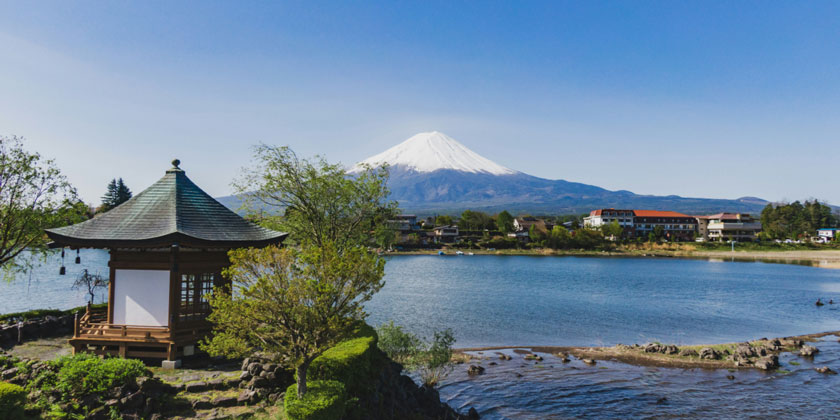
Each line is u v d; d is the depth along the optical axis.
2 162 32.84
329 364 21.44
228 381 21.39
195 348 24.70
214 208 27.77
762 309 75.19
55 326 30.19
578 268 146.25
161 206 26.19
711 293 93.19
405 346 32.88
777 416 31.70
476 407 32.72
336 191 34.91
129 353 24.14
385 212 37.44
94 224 25.30
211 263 25.64
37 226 34.66
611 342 53.16
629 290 96.56
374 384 24.33
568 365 42.38
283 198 34.72
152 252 24.56
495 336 55.59
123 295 24.86
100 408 18.17
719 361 43.44
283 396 20.47
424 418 26.14
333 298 19.25
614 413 31.98
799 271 140.75
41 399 18.09
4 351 25.58
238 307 19.33
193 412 19.28
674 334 57.22
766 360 42.31
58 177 35.75
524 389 36.16
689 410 32.53
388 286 99.06
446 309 72.56
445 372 38.78
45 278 84.75
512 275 124.38
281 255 19.39
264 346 19.77
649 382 37.91
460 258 181.12
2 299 65.06
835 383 37.91
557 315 68.62
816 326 62.75
